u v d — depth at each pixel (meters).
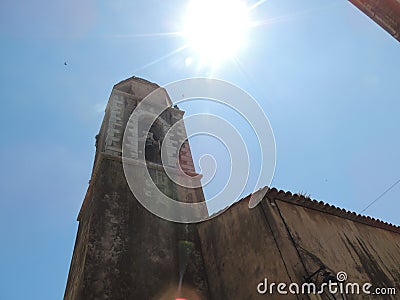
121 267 8.84
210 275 9.47
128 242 9.63
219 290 8.75
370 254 8.92
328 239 8.28
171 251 10.08
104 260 8.79
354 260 8.23
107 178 11.45
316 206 9.15
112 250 9.16
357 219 10.09
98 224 9.69
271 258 7.34
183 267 9.70
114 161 12.39
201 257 10.25
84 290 7.88
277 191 8.60
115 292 8.19
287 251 7.09
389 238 10.55
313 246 7.70
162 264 9.52
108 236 9.49
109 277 8.45
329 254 7.80
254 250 7.98
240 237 8.72
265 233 7.81
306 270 6.90
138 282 8.71
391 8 5.30
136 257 9.34
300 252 7.26
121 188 11.32
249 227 8.48
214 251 9.76
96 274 8.35
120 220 10.16
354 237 9.15
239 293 7.90
